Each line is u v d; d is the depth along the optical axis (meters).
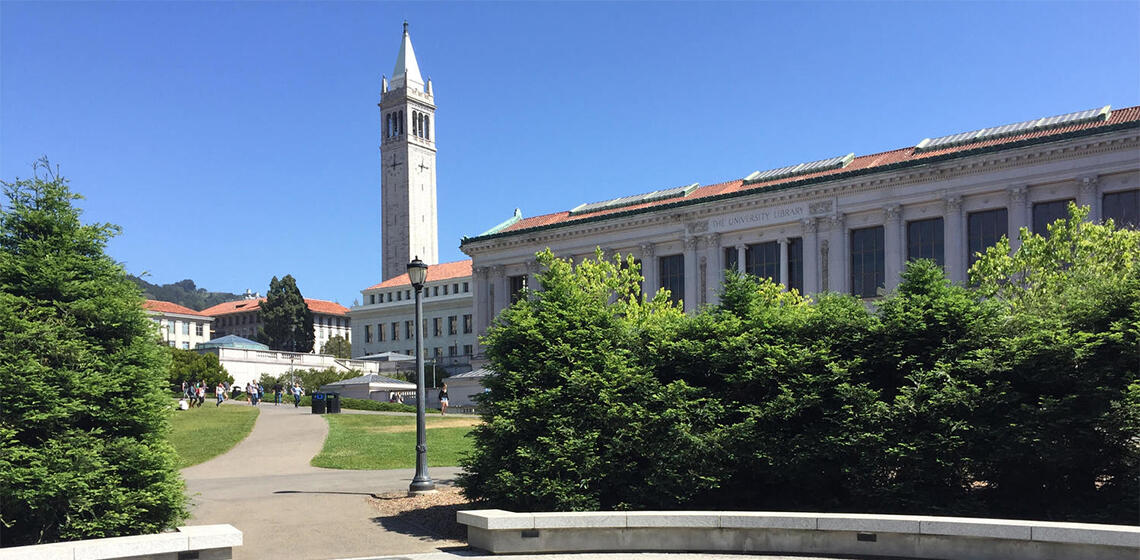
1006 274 35.81
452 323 143.00
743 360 17.88
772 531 15.23
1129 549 12.91
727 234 70.94
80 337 15.54
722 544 15.41
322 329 197.12
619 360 18.31
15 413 14.41
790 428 17.31
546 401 17.73
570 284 19.84
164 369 16.52
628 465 17.52
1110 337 15.19
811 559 14.68
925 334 17.05
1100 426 15.09
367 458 33.91
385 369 128.12
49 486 14.03
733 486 17.84
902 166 61.16
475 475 18.80
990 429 15.59
